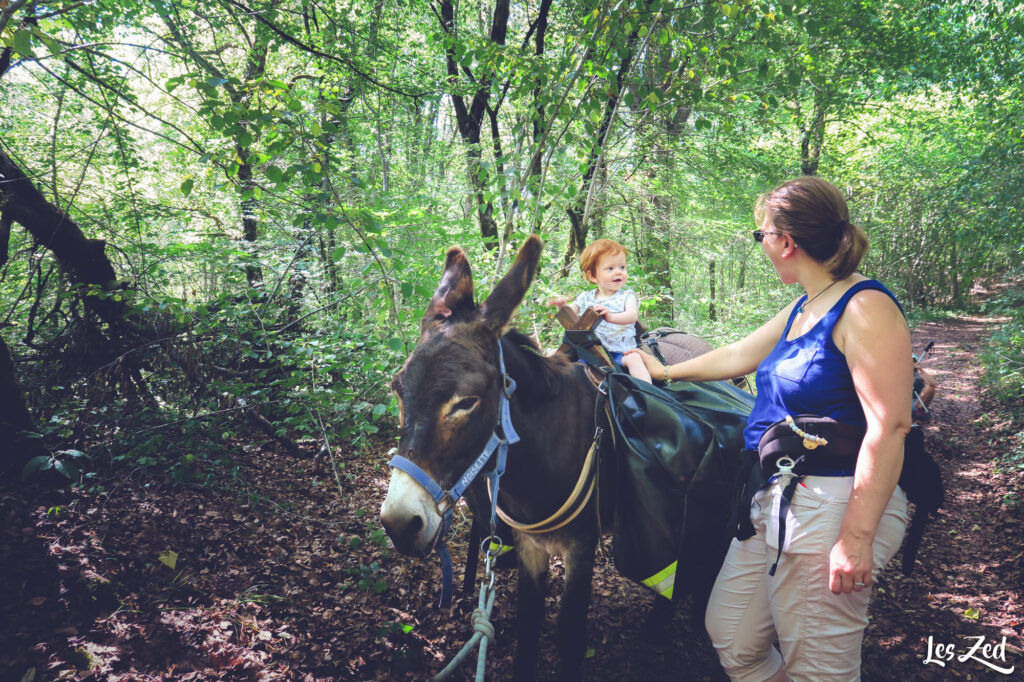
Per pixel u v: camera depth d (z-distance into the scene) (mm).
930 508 1708
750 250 11047
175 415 4680
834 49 8602
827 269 1704
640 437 2369
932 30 10367
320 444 5543
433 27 8570
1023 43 10359
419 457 1665
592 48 3994
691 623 3287
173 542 3469
